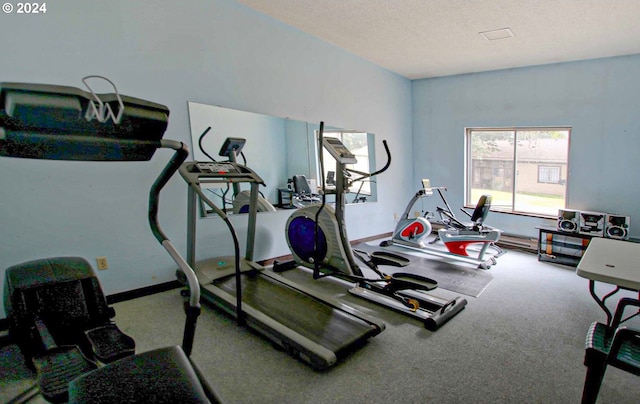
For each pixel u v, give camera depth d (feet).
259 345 7.45
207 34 10.71
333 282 11.40
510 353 7.15
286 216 13.47
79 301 6.52
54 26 8.30
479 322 8.53
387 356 7.06
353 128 15.80
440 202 18.80
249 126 12.06
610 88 13.57
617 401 5.68
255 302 8.60
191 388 2.95
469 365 6.74
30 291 6.18
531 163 16.08
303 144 13.83
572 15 10.43
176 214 10.60
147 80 9.72
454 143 17.97
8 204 8.05
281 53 12.64
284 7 10.98
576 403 5.65
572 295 10.20
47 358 5.49
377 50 14.40
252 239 10.95
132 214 9.77
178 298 9.91
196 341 7.59
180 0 10.11
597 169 14.12
